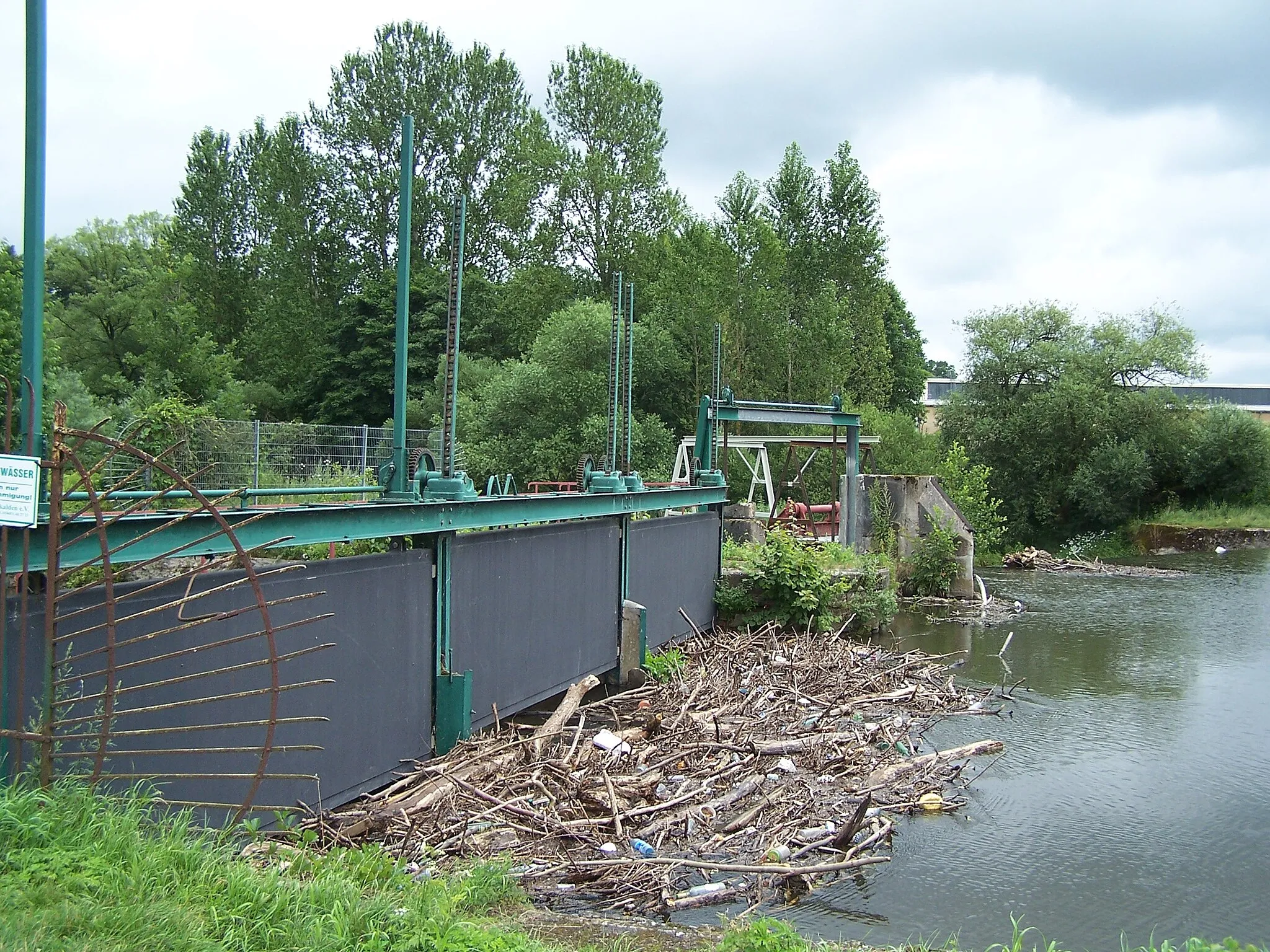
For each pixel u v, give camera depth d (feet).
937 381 256.11
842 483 74.23
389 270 148.87
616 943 18.65
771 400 129.39
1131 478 138.31
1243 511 143.54
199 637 20.61
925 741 38.04
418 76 157.28
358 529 24.97
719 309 124.77
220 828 20.70
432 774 26.71
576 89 140.36
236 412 123.54
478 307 144.05
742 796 28.73
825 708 39.83
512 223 138.51
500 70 158.92
